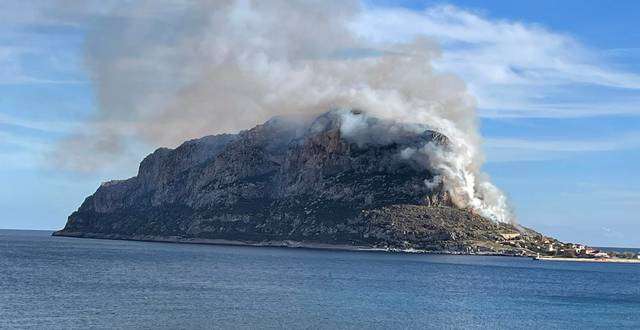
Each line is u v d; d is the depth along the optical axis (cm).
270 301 15812
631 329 14138
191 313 13525
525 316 15375
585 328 14050
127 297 15675
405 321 13600
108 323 12156
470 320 14225
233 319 12975
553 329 13700
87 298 15288
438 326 13200
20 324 11850
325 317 13638
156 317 12912
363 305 15762
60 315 12825
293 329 12162
